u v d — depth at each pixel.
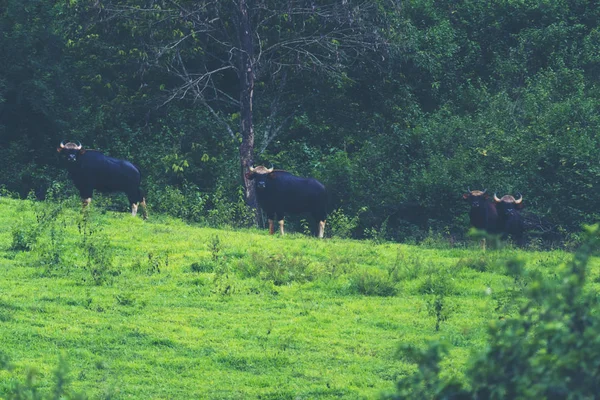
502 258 38.94
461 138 65.69
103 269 34.97
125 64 68.06
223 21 68.12
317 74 66.94
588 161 56.72
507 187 58.06
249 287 34.44
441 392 13.23
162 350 27.30
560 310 13.20
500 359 12.98
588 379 12.50
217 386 24.41
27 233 39.81
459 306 32.78
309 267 37.41
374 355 27.30
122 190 50.75
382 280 35.22
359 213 64.50
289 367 26.17
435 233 60.12
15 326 28.48
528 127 61.34
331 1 66.88
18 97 68.31
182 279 35.12
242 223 56.25
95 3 61.25
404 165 67.81
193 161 68.00
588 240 13.49
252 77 62.88
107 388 23.66
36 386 23.03
